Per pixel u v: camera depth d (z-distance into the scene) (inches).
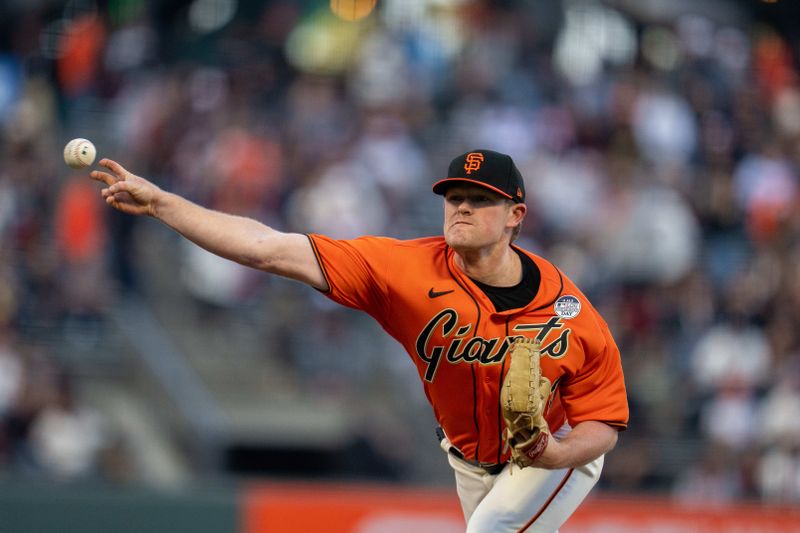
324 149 1872.5
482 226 615.2
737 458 1700.3
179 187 1782.7
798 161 2204.7
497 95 2145.7
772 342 1838.1
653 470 1668.3
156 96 1886.1
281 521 1248.2
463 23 2225.6
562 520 692.1
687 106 2237.9
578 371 641.6
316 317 1737.2
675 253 1909.4
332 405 1695.4
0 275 1567.4
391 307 634.8
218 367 1694.1
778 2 2507.4
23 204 1654.8
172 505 1226.0
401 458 1659.7
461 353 633.6
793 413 1724.9
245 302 1738.4
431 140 2022.6
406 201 1891.0
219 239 596.4
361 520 1259.8
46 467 1451.8
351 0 2123.5
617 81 2236.7
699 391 1764.3
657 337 1820.9
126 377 1653.5
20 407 1477.6
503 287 638.5
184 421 1621.6
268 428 1654.8
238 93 1975.9
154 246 1740.9
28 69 1863.9
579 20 2324.1
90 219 1669.5
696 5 2468.0
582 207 1940.2
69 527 1194.0
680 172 2098.9
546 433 584.7
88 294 1643.7
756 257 1989.4
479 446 672.4
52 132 1817.2
